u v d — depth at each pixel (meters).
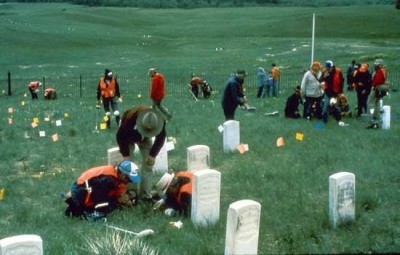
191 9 167.25
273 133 18.06
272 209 10.27
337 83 19.58
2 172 14.77
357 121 20.23
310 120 20.88
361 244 8.40
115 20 124.06
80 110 27.44
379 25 99.31
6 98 37.41
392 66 45.69
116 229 9.59
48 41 80.69
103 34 95.69
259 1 199.75
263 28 105.19
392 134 17.12
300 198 10.66
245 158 14.64
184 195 10.38
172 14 146.12
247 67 52.84
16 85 43.31
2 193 12.44
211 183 9.66
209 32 105.75
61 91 40.44
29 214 11.12
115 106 20.98
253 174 12.73
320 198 10.82
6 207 11.72
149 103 31.20
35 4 182.38
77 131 20.25
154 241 9.03
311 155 14.41
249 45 78.56
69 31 93.88
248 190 11.63
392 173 12.19
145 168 11.38
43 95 38.12
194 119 22.66
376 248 8.20
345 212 9.38
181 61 61.56
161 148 12.20
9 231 10.05
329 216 9.39
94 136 19.20
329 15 110.69
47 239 9.46
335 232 9.05
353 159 13.77
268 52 67.81
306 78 20.81
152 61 62.31
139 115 11.41
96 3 182.50
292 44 74.38
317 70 20.88
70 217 10.74
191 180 10.52
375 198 10.45
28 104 31.83
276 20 116.31
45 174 14.51
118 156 12.63
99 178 10.72
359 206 10.08
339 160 13.74
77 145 17.70
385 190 10.96
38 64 60.47
